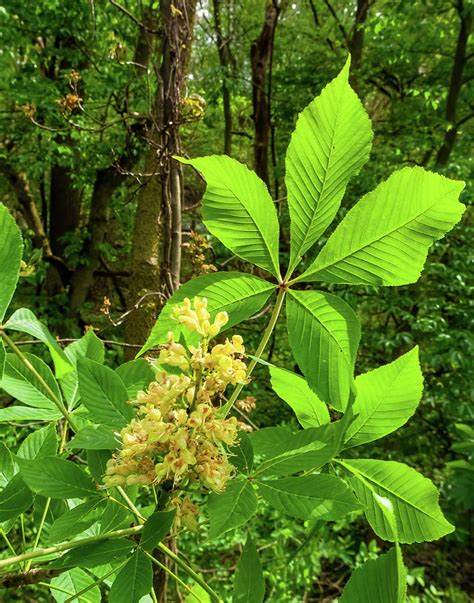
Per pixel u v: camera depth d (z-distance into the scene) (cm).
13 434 128
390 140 289
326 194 32
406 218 31
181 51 83
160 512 31
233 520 29
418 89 323
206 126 258
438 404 226
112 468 32
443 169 216
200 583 33
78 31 228
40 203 390
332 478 30
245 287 34
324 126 31
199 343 33
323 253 33
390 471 35
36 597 112
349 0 336
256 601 30
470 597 179
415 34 307
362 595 27
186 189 193
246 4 285
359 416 35
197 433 31
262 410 219
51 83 224
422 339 225
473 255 203
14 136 252
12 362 40
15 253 31
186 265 152
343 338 31
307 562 121
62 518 32
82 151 242
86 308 289
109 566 45
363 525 192
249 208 33
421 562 191
